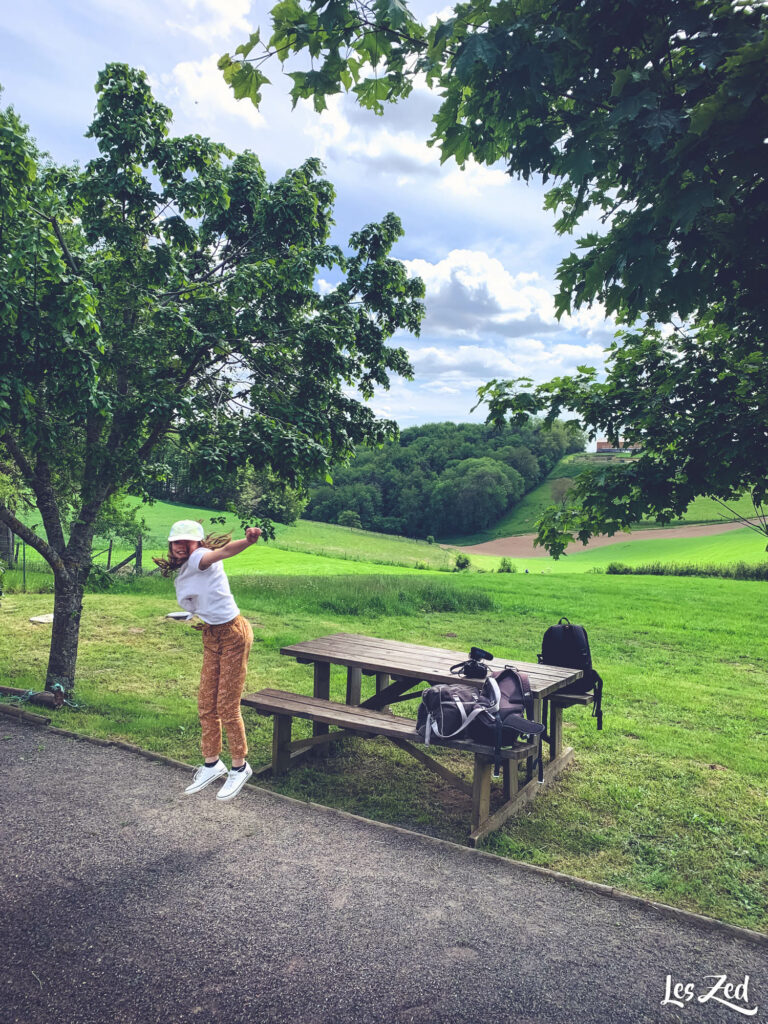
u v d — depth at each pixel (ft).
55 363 19.11
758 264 7.47
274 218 26.86
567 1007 8.80
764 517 11.22
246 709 23.21
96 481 23.89
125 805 14.79
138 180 24.50
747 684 29.48
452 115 7.82
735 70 6.16
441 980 9.25
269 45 7.56
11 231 18.88
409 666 16.88
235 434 23.00
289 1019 8.42
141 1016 8.41
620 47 7.19
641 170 7.37
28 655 29.30
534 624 44.68
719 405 11.42
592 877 12.57
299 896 11.30
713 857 13.56
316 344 26.18
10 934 10.00
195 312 24.59
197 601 13.78
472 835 13.64
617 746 20.49
